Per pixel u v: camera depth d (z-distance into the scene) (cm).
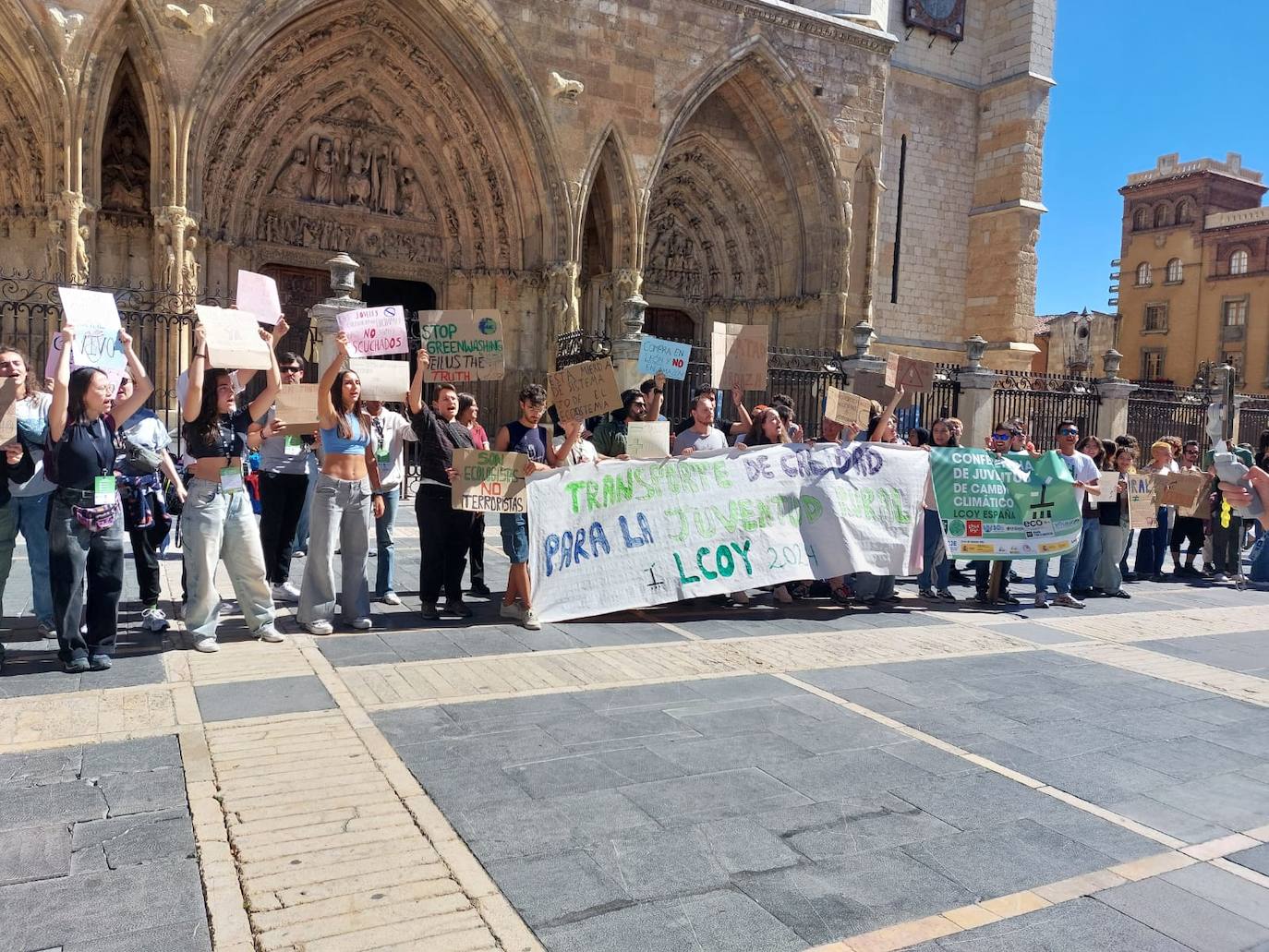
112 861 348
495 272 2059
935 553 979
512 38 1873
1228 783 493
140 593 664
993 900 355
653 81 2050
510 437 790
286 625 709
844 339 2378
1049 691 653
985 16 2916
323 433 684
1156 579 1261
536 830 391
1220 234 5928
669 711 555
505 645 684
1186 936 337
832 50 2311
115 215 1697
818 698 598
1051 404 2162
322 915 319
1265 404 2586
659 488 811
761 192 2453
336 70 1923
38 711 497
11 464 587
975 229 2919
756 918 332
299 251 1962
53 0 1466
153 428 657
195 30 1574
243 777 426
